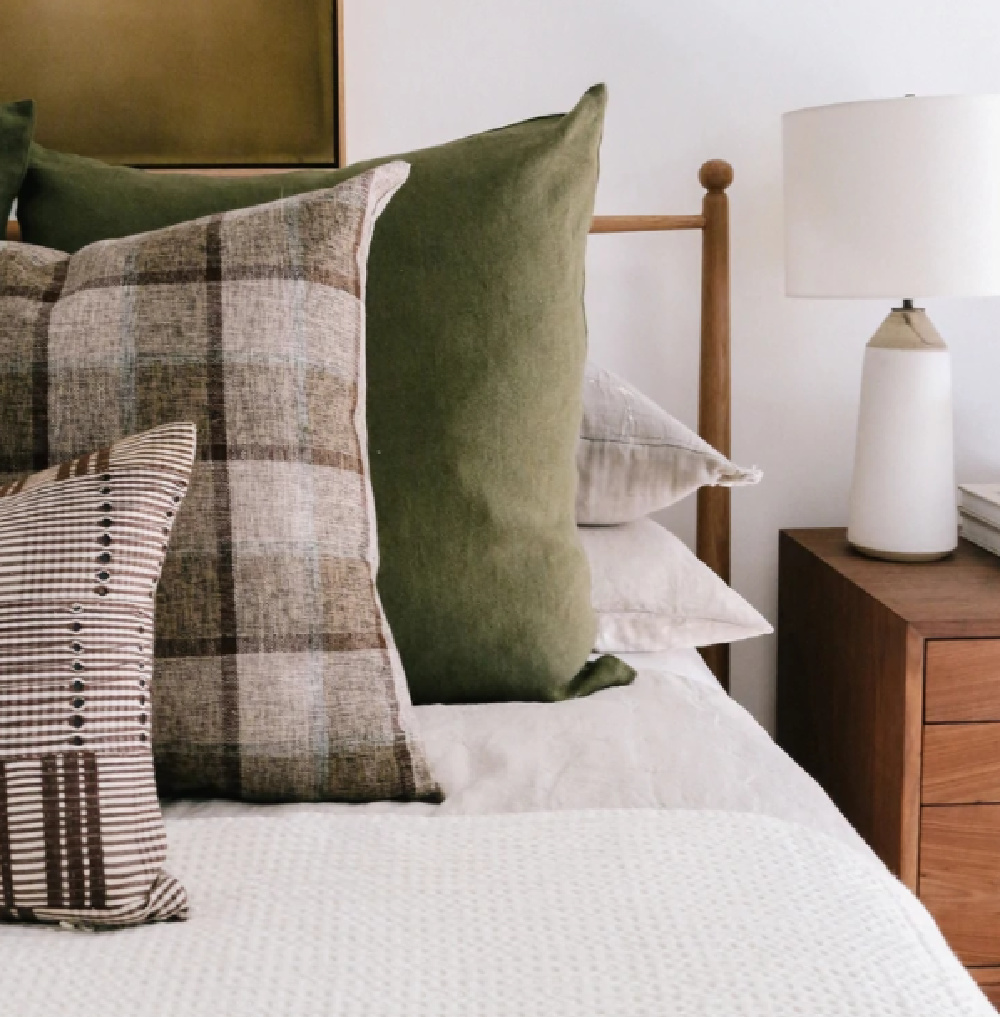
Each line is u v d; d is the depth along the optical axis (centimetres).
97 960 63
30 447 87
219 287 89
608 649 135
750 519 196
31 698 68
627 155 185
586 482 141
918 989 63
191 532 86
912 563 165
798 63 184
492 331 110
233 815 85
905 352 161
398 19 180
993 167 145
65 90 175
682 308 189
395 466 108
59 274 94
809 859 75
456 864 73
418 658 109
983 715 141
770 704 200
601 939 64
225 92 176
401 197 112
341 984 60
